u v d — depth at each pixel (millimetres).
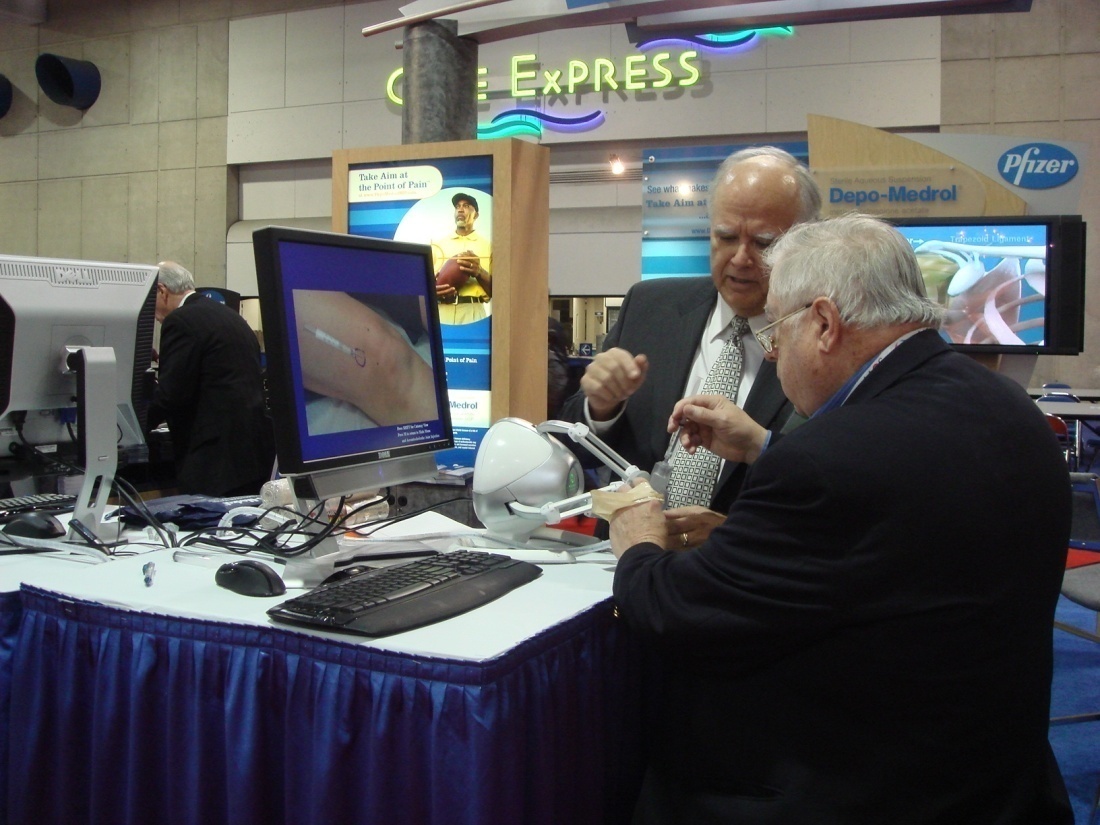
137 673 1241
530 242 3020
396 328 1595
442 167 2947
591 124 7723
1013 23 6926
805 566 1025
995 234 2836
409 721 1058
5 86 9727
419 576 1306
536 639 1124
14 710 1361
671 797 1220
